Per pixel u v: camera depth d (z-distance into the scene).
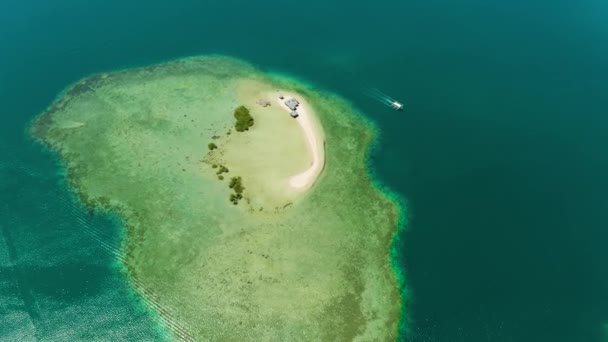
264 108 86.31
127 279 60.31
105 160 75.25
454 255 65.62
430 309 59.50
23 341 54.56
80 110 84.44
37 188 70.81
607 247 67.31
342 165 77.56
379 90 93.38
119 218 67.12
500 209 71.88
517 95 93.38
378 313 58.91
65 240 64.38
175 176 72.81
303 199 71.00
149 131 80.44
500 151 81.38
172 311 57.44
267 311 57.84
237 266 61.97
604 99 93.31
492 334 57.38
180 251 63.34
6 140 78.06
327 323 57.44
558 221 70.31
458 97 92.44
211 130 81.00
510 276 63.31
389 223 69.38
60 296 58.53
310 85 93.81
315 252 64.56
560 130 85.81
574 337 57.59
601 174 77.81
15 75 91.12
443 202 72.69
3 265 61.28
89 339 55.06
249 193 70.81
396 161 79.19
